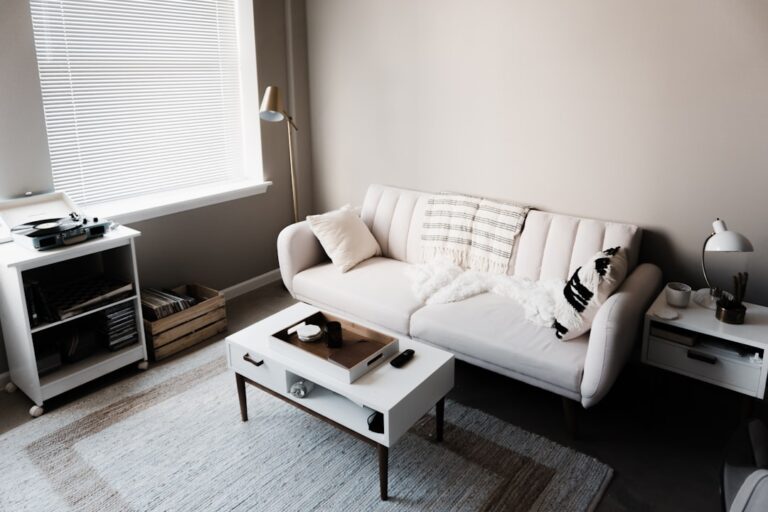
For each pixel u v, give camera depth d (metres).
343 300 3.08
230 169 3.93
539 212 3.12
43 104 2.88
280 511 2.11
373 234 3.65
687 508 2.10
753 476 1.53
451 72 3.39
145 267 3.42
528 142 3.21
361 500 2.16
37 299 2.61
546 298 2.74
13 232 2.62
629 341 2.41
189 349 3.25
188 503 2.16
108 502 2.17
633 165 2.91
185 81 3.54
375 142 3.86
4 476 2.30
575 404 2.44
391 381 2.15
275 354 2.35
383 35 3.61
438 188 3.64
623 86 2.85
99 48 3.10
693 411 2.67
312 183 4.32
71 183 3.12
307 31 3.96
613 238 2.85
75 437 2.53
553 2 2.95
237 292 4.00
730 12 2.52
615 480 2.24
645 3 2.70
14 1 2.66
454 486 2.22
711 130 2.68
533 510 2.10
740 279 2.44
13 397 2.82
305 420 2.63
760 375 2.31
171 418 2.65
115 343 2.93
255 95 3.81
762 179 2.61
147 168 3.44
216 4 3.61
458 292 2.94
